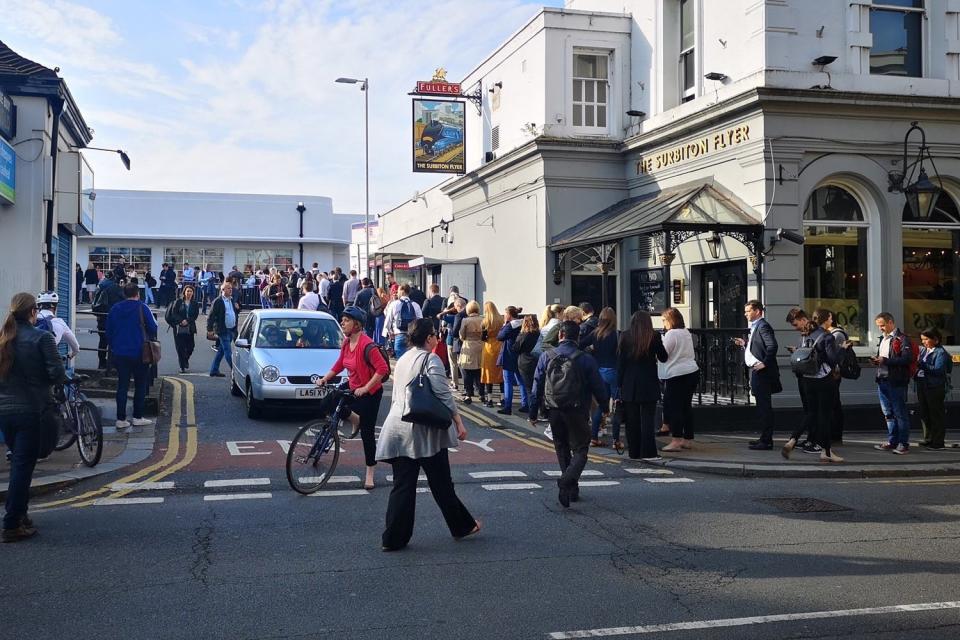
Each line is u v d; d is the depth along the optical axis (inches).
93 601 217.5
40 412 277.3
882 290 578.2
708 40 627.8
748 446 478.6
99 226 1537.9
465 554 263.7
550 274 729.6
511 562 255.9
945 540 288.5
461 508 278.8
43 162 490.6
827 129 561.9
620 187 743.1
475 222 899.4
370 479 355.9
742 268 595.5
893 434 477.4
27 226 485.7
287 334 549.6
